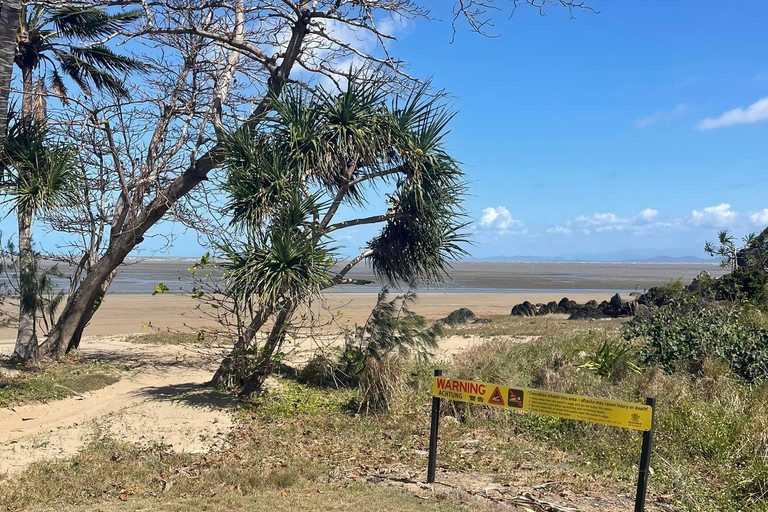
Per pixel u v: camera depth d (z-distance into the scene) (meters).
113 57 15.71
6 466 7.39
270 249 10.46
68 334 14.55
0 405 10.21
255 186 10.94
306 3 12.45
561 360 12.78
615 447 8.10
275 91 13.02
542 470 7.29
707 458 7.64
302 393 11.87
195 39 13.52
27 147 12.14
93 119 12.84
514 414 9.67
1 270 13.67
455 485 6.55
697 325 13.36
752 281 18.80
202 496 6.22
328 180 11.60
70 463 7.51
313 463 7.46
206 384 12.35
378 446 8.48
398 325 12.70
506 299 46.25
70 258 14.86
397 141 11.78
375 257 13.09
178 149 13.71
